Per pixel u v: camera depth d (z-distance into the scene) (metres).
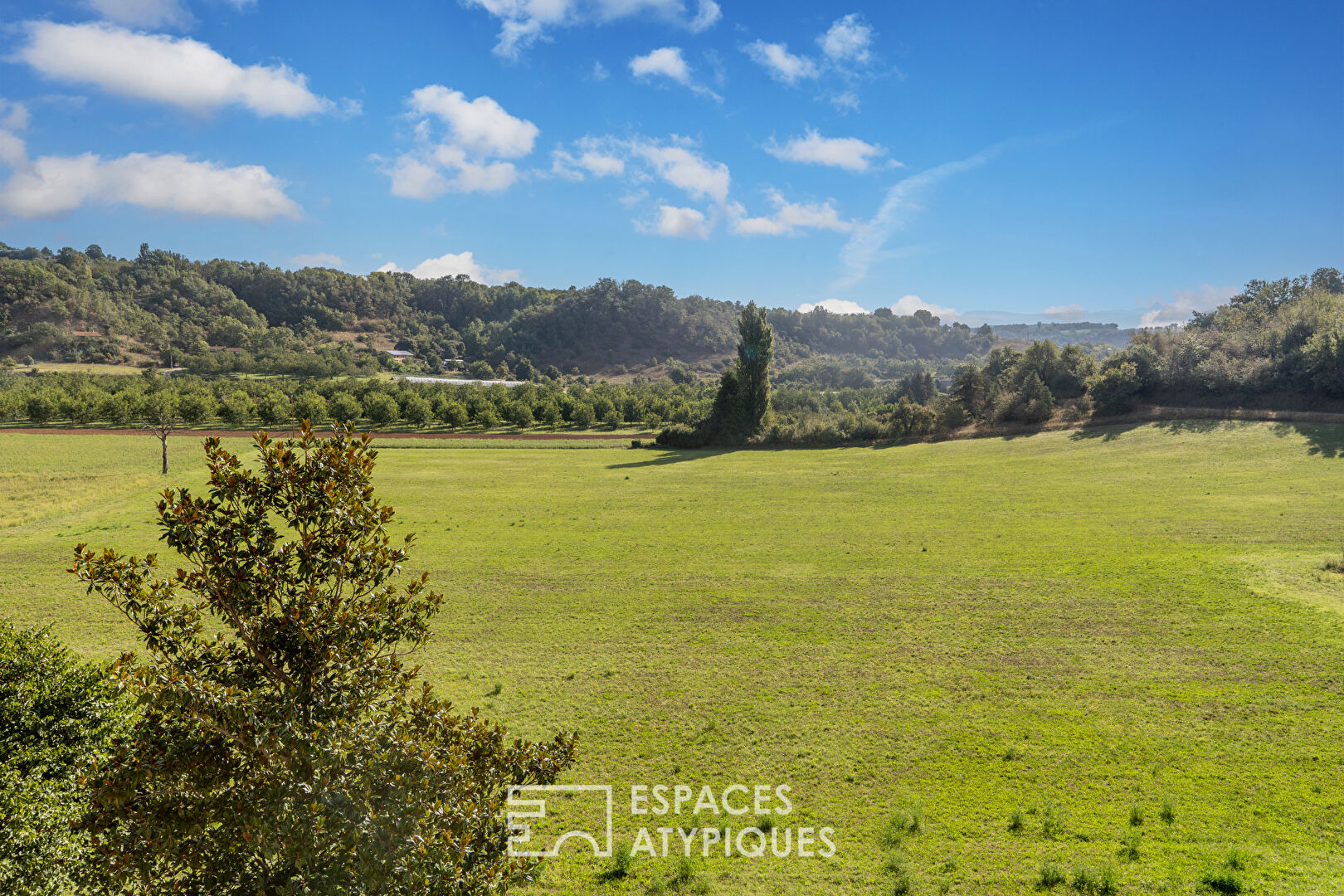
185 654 7.88
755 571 38.03
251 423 116.00
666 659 26.53
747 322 101.94
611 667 25.73
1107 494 56.53
